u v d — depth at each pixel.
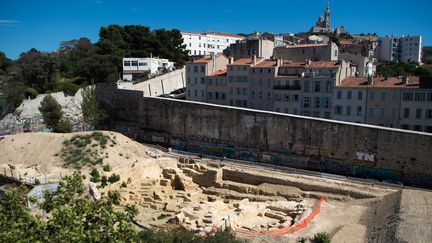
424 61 178.88
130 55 139.62
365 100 74.56
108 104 95.81
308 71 80.12
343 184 56.72
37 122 99.44
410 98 70.62
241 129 74.50
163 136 86.50
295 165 68.62
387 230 40.59
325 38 161.75
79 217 20.33
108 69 122.94
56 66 123.62
